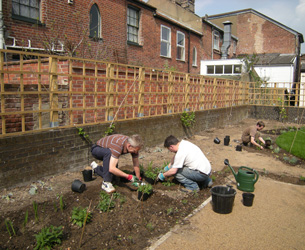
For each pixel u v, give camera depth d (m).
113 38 12.34
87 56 10.80
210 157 7.24
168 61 16.80
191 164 4.73
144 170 5.65
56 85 5.06
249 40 30.11
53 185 4.72
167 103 8.27
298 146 8.55
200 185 5.16
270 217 4.03
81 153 5.56
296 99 14.67
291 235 3.54
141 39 14.22
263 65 24.42
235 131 11.33
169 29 16.67
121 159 6.52
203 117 10.62
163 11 18.44
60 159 5.15
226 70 20.89
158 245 3.23
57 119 5.12
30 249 3.09
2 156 4.25
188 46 18.95
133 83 6.64
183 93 9.06
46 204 4.06
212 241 3.35
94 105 5.96
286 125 13.56
